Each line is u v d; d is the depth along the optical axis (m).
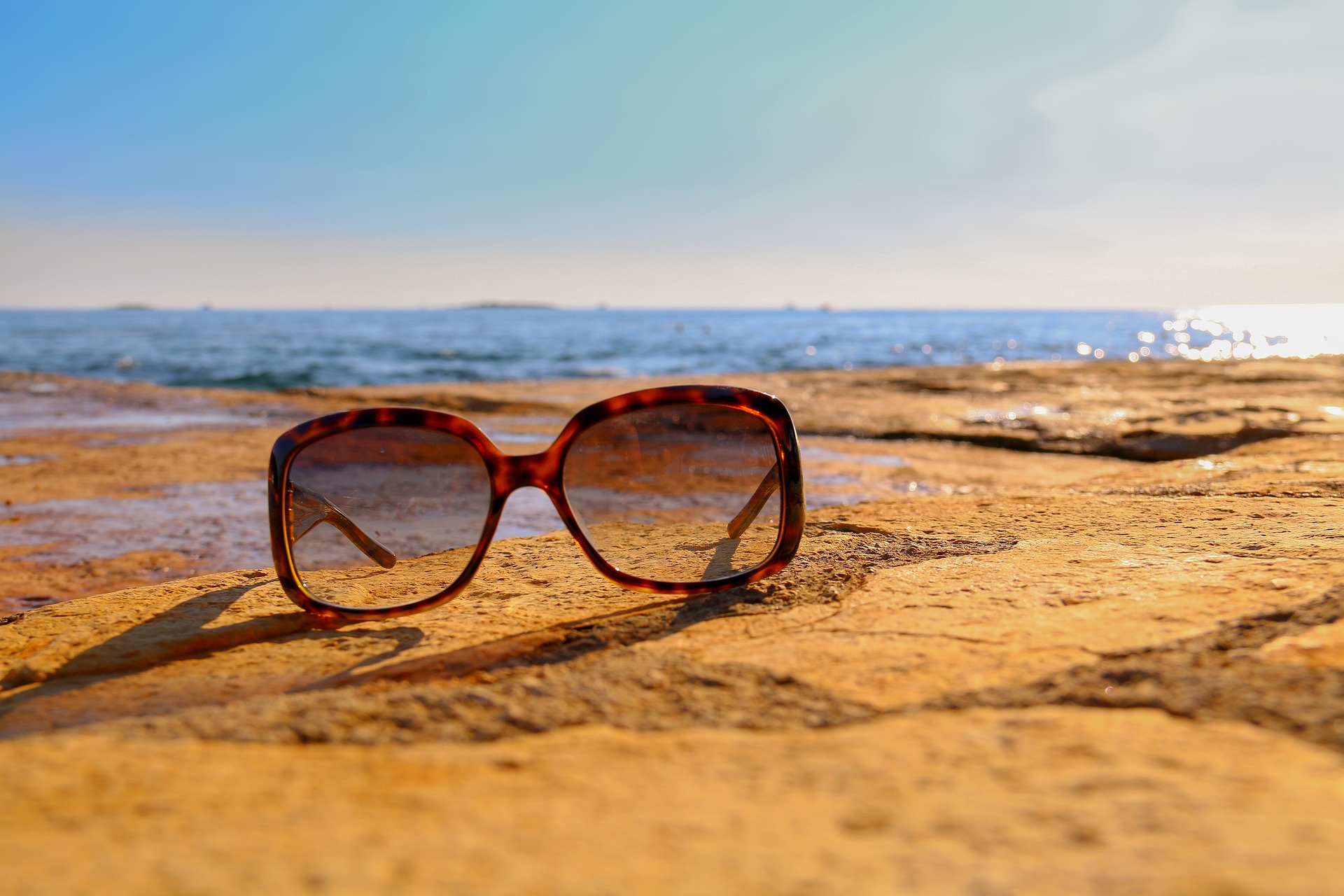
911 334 10.98
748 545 0.44
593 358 5.61
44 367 4.57
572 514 0.45
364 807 0.29
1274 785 0.27
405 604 0.44
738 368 4.68
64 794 0.30
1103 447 1.21
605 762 0.32
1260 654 0.35
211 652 0.41
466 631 0.41
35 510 0.81
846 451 1.24
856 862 0.24
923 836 0.25
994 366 2.94
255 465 1.05
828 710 0.34
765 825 0.27
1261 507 0.50
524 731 0.33
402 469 0.44
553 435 1.37
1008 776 0.29
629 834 0.26
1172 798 0.27
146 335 10.44
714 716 0.34
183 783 0.31
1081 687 0.34
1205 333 10.23
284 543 0.43
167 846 0.26
